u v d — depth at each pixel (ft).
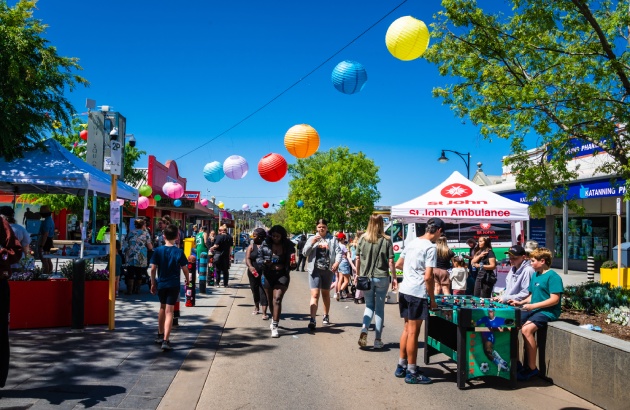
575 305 23.73
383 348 24.27
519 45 28.35
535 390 18.31
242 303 37.45
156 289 23.06
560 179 30.04
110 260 25.66
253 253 32.30
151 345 23.16
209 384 18.38
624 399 15.34
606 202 70.03
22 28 33.58
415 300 18.75
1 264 15.40
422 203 40.45
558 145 26.53
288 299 41.39
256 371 20.11
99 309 27.14
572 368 17.89
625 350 15.37
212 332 26.76
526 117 26.48
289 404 16.57
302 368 20.68
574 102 26.30
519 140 27.58
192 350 22.67
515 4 27.73
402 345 19.67
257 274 31.27
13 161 31.76
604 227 71.15
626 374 15.30
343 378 19.47
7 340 15.89
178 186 57.00
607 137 25.98
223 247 47.44
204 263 42.14
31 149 33.17
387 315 33.71
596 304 23.29
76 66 35.86
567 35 28.30
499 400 17.22
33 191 38.47
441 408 16.42
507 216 40.29
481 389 18.38
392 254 24.18
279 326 29.14
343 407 16.40
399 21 21.57
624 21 25.14
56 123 36.55
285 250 26.84
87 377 18.26
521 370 19.93
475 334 18.44
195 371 19.66
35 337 23.88
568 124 26.50
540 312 19.71
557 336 18.80
